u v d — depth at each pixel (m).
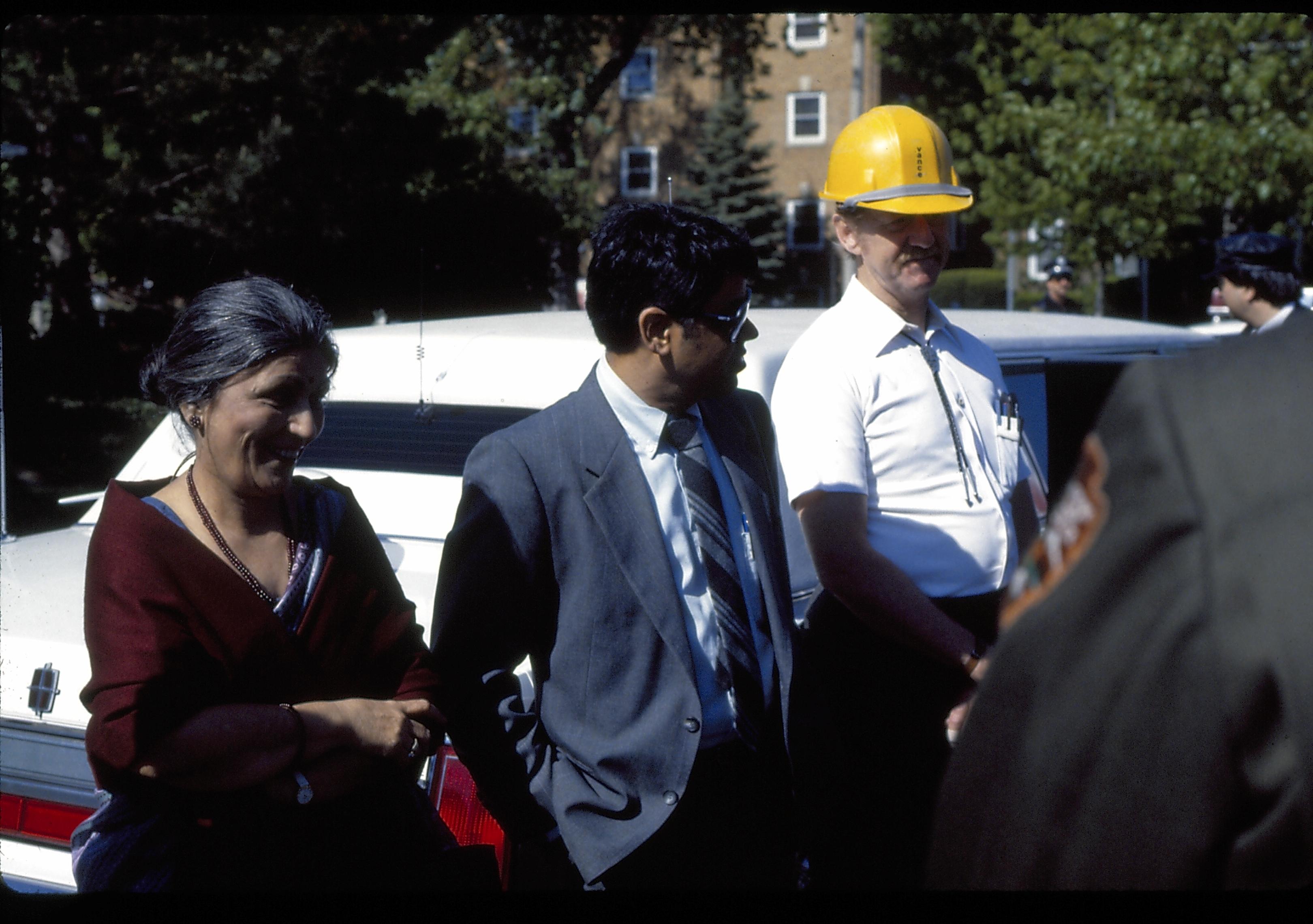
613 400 2.10
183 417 1.83
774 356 2.99
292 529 1.90
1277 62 13.94
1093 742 0.75
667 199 2.26
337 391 3.29
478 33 22.25
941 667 2.57
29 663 2.40
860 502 2.58
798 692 2.13
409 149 13.75
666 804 1.95
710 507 2.09
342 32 13.25
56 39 11.18
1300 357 0.72
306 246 12.79
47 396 11.49
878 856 2.53
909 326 2.68
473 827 2.23
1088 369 3.37
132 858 1.73
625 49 22.91
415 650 2.00
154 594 1.73
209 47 12.00
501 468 2.04
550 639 2.06
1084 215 14.95
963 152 19.08
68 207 12.19
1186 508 0.72
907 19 27.00
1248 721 0.69
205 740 1.71
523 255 15.41
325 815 1.82
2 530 3.29
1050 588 0.79
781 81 32.81
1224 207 14.48
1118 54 15.12
